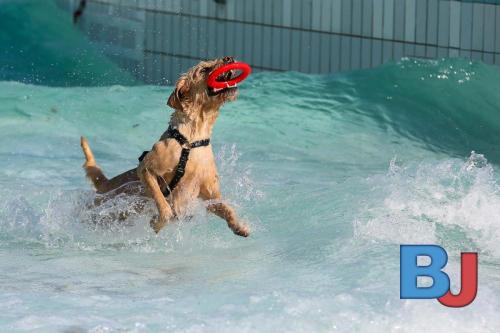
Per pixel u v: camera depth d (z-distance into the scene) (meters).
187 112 9.59
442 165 12.27
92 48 24.23
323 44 22.11
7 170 13.63
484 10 21.47
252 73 22.48
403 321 7.47
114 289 8.69
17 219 11.09
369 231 10.12
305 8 22.19
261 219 11.17
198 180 9.82
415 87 19.50
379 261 9.09
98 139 16.17
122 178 10.48
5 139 15.69
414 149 16.89
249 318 7.57
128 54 23.83
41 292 8.54
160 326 7.44
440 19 21.58
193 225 10.66
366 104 18.75
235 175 13.38
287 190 12.37
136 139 16.44
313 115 18.11
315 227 10.59
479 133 18.02
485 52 21.56
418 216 10.62
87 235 10.71
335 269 9.02
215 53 23.06
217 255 9.97
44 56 23.81
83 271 9.39
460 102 19.09
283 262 9.52
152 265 9.62
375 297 7.94
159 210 9.72
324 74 20.91
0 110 17.34
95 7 24.33
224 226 10.98
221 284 8.80
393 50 21.78
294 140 16.73
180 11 23.25
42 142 15.62
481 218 10.47
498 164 16.31
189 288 8.70
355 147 16.62
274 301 7.97
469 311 7.62
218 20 22.97
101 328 7.38
